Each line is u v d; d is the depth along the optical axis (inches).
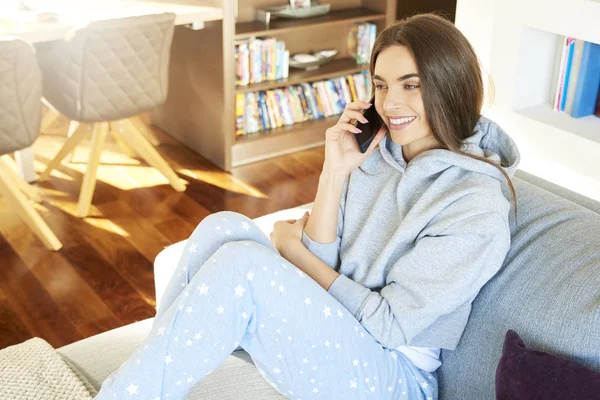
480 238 61.9
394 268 65.1
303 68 169.9
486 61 121.6
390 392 65.3
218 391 65.5
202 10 143.1
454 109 65.1
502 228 62.2
